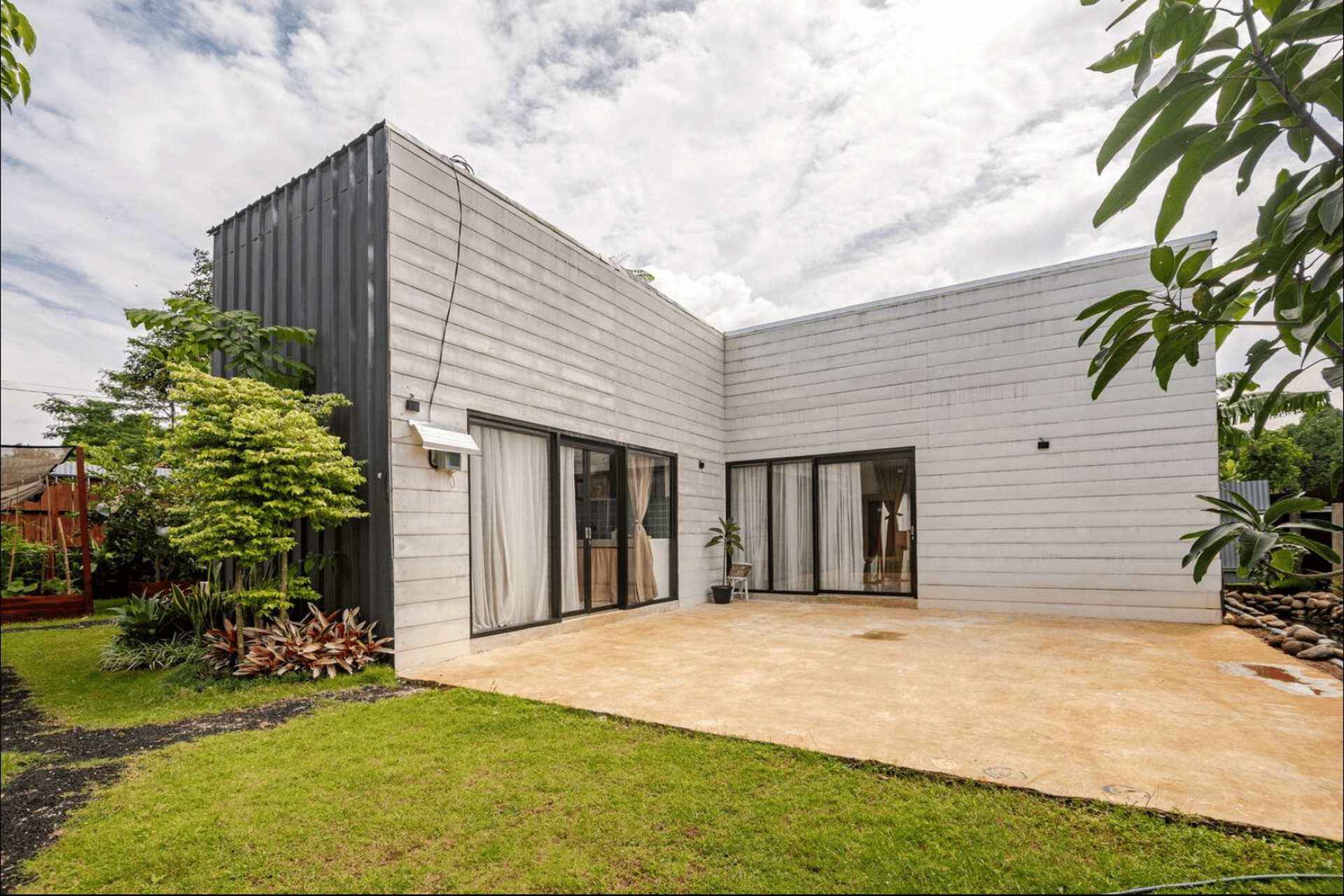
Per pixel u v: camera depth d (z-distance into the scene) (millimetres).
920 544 8484
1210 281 1359
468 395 5645
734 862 2164
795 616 7828
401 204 5125
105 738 3428
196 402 4703
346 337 5301
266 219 6180
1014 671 4715
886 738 3246
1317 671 4707
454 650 5297
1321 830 2271
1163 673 4648
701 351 9711
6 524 9445
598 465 7531
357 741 3293
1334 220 983
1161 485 7160
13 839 2332
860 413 9078
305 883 2072
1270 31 1001
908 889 1996
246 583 5258
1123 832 2301
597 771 2896
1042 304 7883
